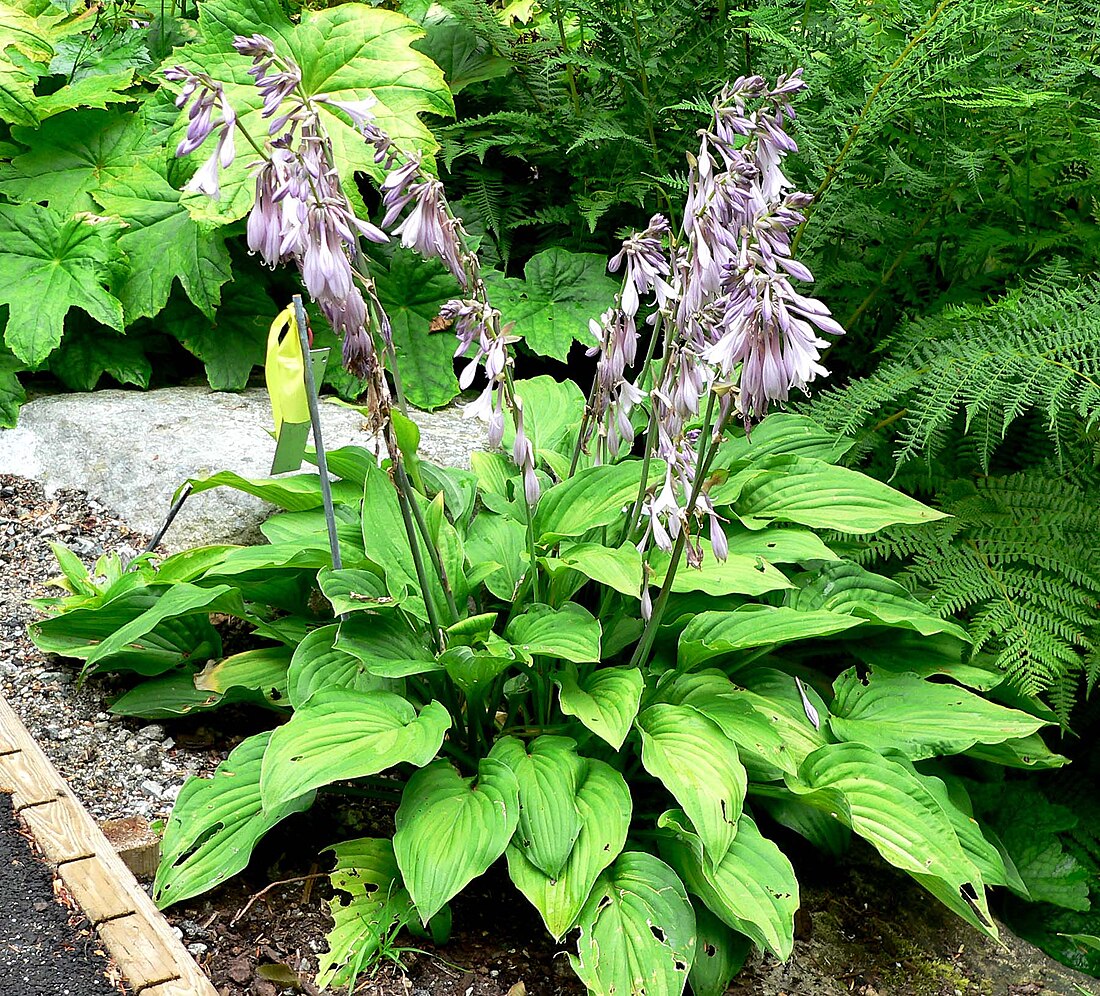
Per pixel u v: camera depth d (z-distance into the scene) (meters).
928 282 1.83
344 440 1.83
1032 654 1.46
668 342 1.27
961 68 1.66
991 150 1.64
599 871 1.18
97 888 1.21
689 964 1.17
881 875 1.49
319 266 1.08
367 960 1.22
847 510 1.49
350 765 1.17
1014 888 1.38
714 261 1.16
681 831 1.21
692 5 1.96
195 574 1.46
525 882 1.20
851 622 1.33
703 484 1.21
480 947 1.29
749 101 1.21
